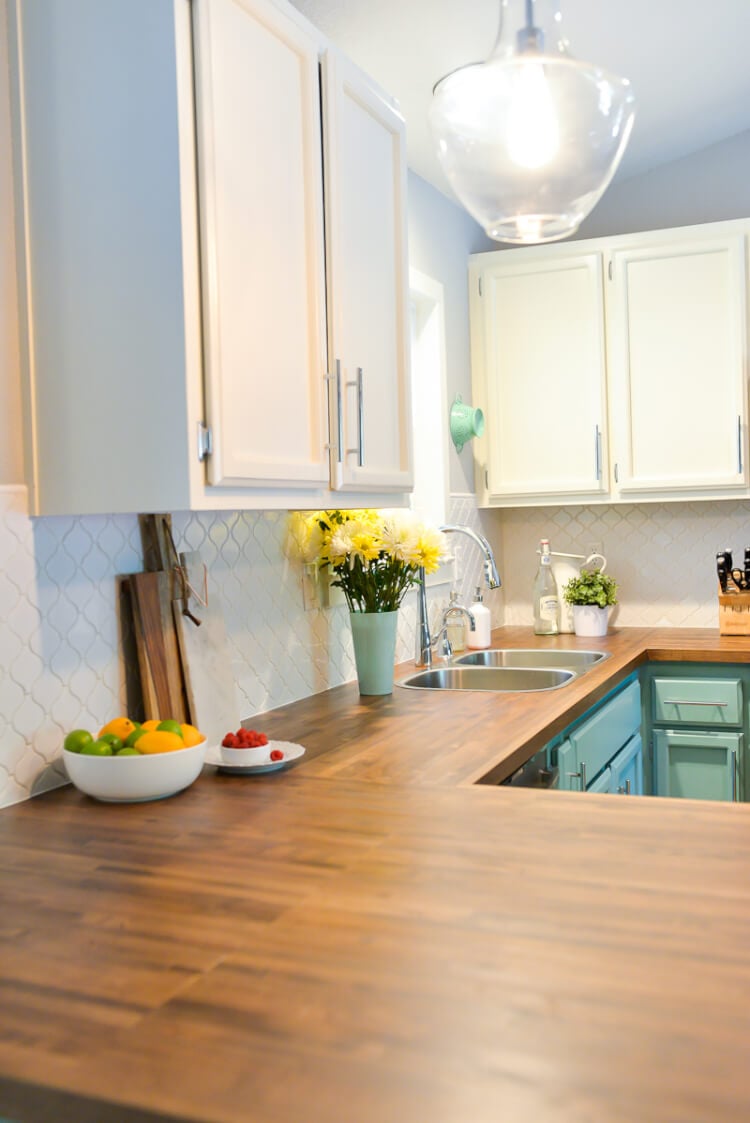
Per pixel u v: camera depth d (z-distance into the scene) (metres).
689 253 3.58
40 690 1.75
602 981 0.96
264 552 2.47
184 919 1.15
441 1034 0.87
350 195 2.12
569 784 2.44
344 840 1.43
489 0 2.46
